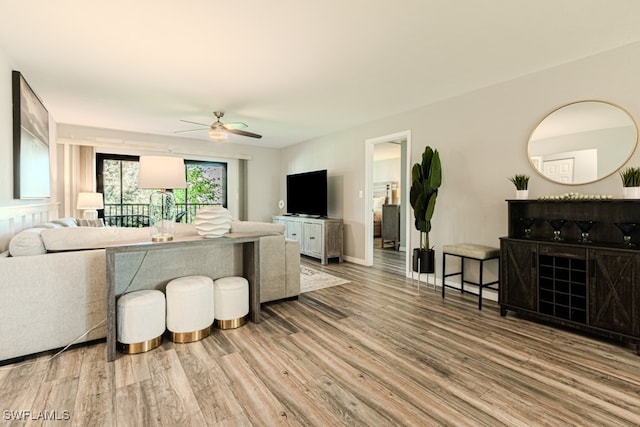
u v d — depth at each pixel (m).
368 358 2.09
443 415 1.53
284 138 6.26
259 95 3.64
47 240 2.17
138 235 2.47
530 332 2.53
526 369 1.96
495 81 3.23
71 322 2.16
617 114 2.54
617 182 2.54
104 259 2.26
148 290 2.37
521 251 2.76
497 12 2.04
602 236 2.61
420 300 3.34
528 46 2.50
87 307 2.21
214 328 2.57
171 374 1.88
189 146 6.25
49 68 2.88
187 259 2.67
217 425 1.45
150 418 1.49
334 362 2.04
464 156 3.61
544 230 2.95
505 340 2.38
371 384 1.79
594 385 1.80
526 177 2.93
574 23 2.17
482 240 3.45
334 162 5.71
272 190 7.39
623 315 2.20
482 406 1.60
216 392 1.70
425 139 4.05
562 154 2.83
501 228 3.28
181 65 2.85
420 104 4.00
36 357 2.05
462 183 3.63
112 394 1.68
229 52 2.60
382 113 4.40
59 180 4.97
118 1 1.90
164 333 2.41
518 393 1.72
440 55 2.66
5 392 1.68
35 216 3.33
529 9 2.01
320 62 2.79
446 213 3.81
